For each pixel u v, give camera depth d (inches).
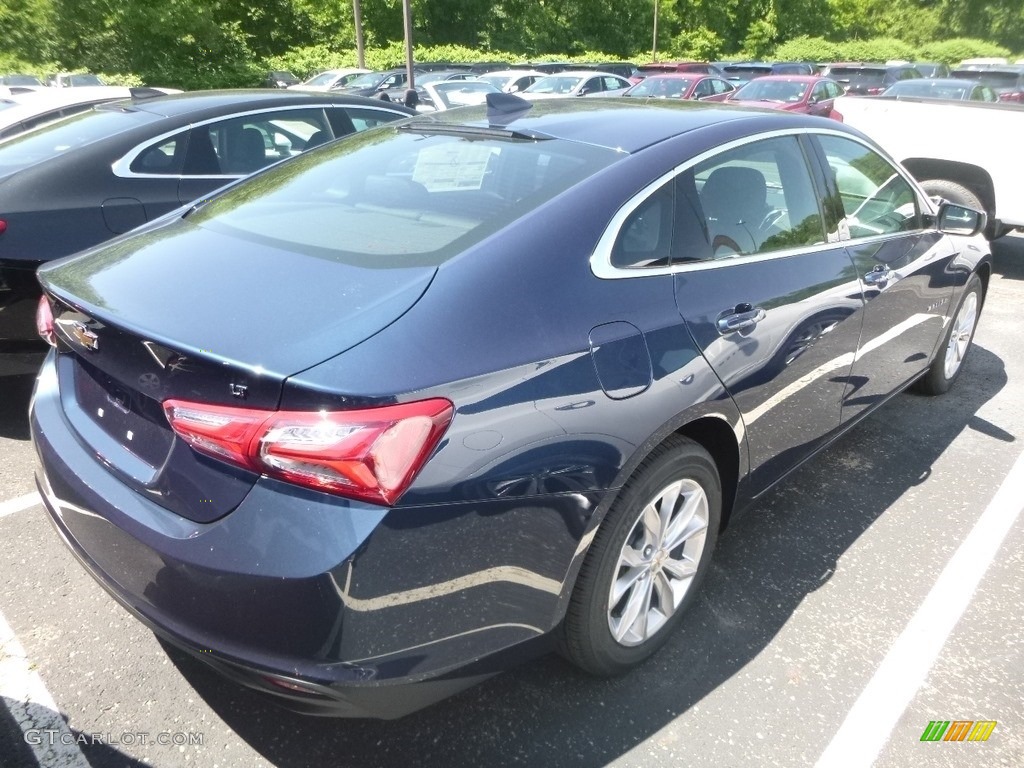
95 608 111.3
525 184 96.7
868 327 132.0
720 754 90.5
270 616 71.4
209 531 73.4
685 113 118.8
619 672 99.5
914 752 91.3
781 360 109.4
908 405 182.4
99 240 162.7
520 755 90.0
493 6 1702.8
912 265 144.9
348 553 69.2
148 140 175.0
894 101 294.8
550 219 89.6
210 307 79.7
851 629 110.7
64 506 88.1
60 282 92.9
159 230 106.2
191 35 1136.8
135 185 170.6
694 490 101.3
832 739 92.9
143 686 98.2
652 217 97.4
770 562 124.6
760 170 114.9
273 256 89.6
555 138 106.3
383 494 69.7
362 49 1122.7
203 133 184.4
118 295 85.4
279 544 70.3
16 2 1056.2
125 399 84.0
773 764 89.4
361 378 70.2
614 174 96.9
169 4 1109.1
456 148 109.4
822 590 118.5
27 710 94.1
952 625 111.8
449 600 75.8
